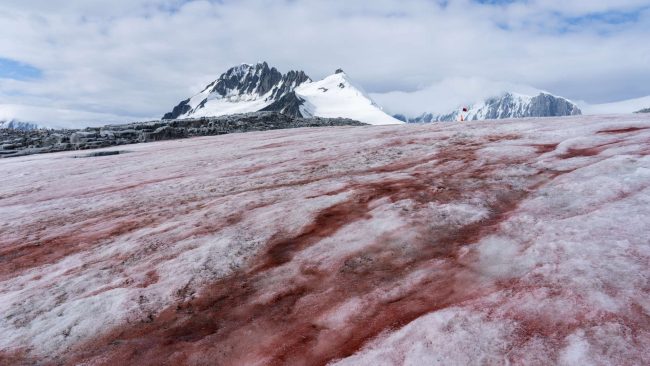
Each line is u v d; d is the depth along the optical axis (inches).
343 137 1001.5
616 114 896.3
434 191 402.0
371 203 385.1
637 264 202.2
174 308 241.6
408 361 166.9
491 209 340.8
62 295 272.7
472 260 250.7
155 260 312.3
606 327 161.8
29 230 450.0
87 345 214.8
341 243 304.2
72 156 1208.8
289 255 296.5
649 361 142.5
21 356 210.2
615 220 257.1
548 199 332.8
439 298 215.2
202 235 353.4
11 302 269.3
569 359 149.8
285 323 216.4
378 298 226.5
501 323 178.2
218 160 823.1
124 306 246.8
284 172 607.8
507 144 605.6
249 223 369.4
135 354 203.3
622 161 381.4
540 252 237.9
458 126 951.6
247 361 190.1
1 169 1018.1
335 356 183.2
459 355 163.6
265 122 2237.9
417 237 298.0
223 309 236.4
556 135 629.9
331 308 224.2
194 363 192.7
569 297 185.6
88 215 489.1
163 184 631.8
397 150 682.2
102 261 327.0
